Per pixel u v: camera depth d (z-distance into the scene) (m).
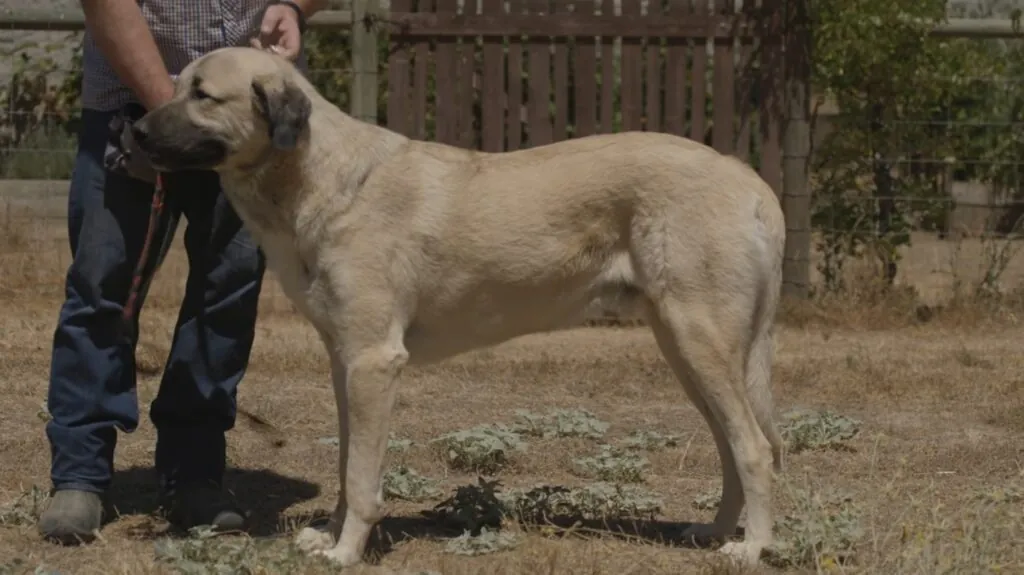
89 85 6.14
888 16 11.98
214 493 6.31
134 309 6.15
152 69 5.78
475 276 5.79
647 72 11.69
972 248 12.95
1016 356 10.58
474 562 5.72
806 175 11.75
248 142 5.60
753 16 11.59
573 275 5.83
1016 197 12.60
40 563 5.66
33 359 9.84
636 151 5.76
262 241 5.80
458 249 5.74
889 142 12.25
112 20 5.73
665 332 5.93
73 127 13.07
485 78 11.70
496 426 8.01
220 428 6.43
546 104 11.70
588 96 11.71
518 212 5.76
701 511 6.74
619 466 7.30
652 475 7.46
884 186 12.35
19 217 12.65
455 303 5.82
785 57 11.63
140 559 5.65
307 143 5.61
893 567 5.54
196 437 6.39
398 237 5.68
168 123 5.57
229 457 7.62
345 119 5.76
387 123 11.80
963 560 5.32
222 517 6.21
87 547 5.98
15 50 13.15
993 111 12.47
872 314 11.80
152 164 5.65
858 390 9.38
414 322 5.86
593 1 11.59
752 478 5.74
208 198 6.21
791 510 6.68
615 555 5.83
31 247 12.59
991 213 12.70
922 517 6.15
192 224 6.26
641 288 5.80
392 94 11.73
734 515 6.11
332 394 9.23
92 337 6.10
